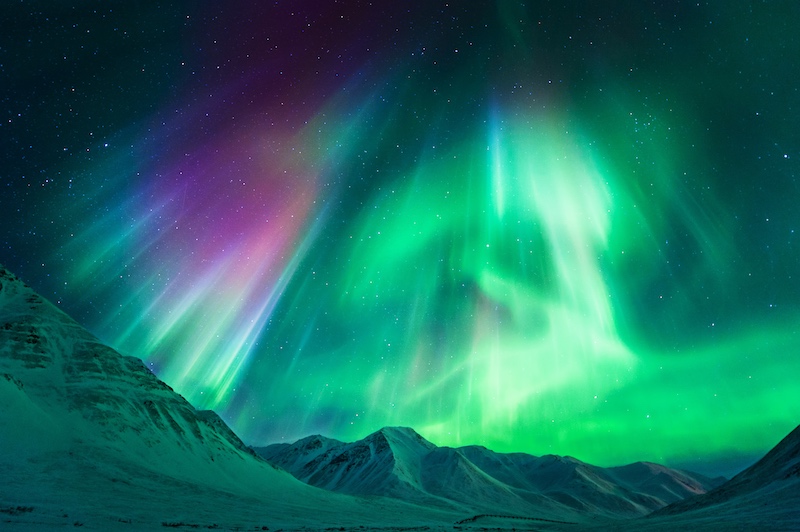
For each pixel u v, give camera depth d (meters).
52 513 52.38
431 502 171.38
